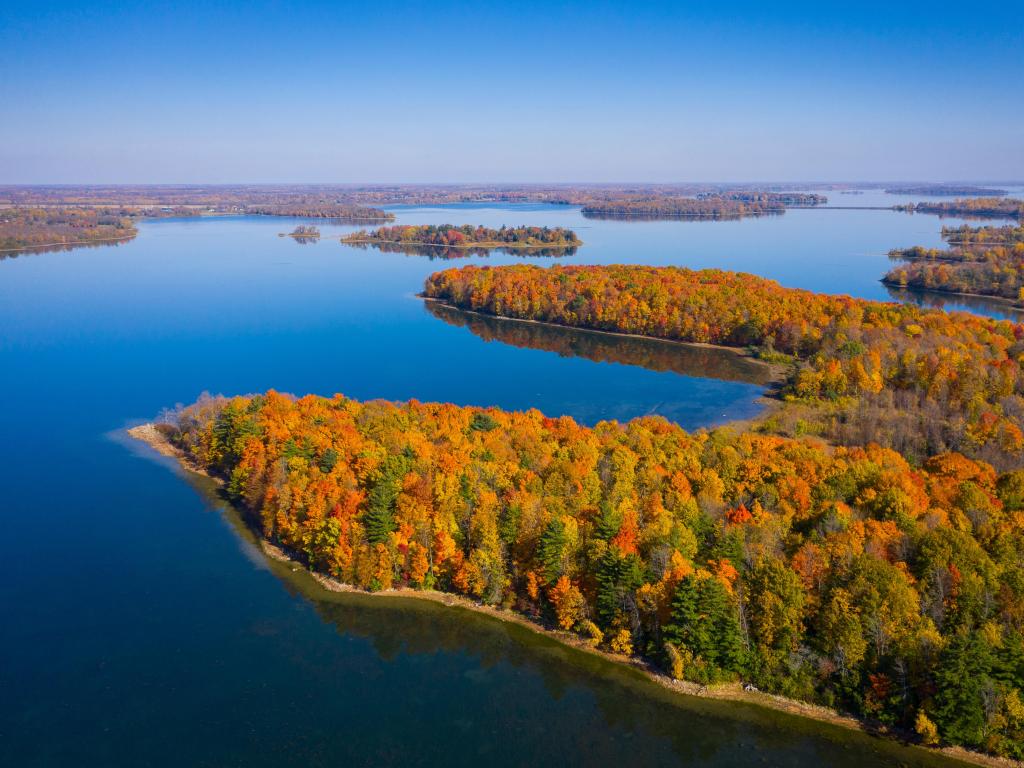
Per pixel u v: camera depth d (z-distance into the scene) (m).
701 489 94.81
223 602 91.75
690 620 76.50
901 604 70.38
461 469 98.38
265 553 102.75
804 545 79.06
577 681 78.31
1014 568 73.50
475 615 89.00
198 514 113.94
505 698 75.94
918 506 85.31
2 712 73.62
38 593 93.50
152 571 98.56
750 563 78.75
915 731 68.81
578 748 69.31
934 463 106.00
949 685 66.12
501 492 96.94
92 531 108.88
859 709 71.38
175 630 86.44
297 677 78.88
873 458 105.06
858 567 73.50
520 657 82.12
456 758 68.25
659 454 106.88
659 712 73.69
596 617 83.56
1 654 82.00
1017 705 64.56
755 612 76.19
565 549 84.94
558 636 84.94
